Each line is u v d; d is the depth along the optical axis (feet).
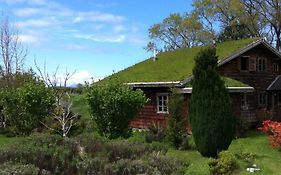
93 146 31.99
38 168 27.02
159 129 71.77
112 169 28.35
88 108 61.05
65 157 29.86
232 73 85.92
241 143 67.41
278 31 138.31
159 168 29.32
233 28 144.66
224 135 54.65
